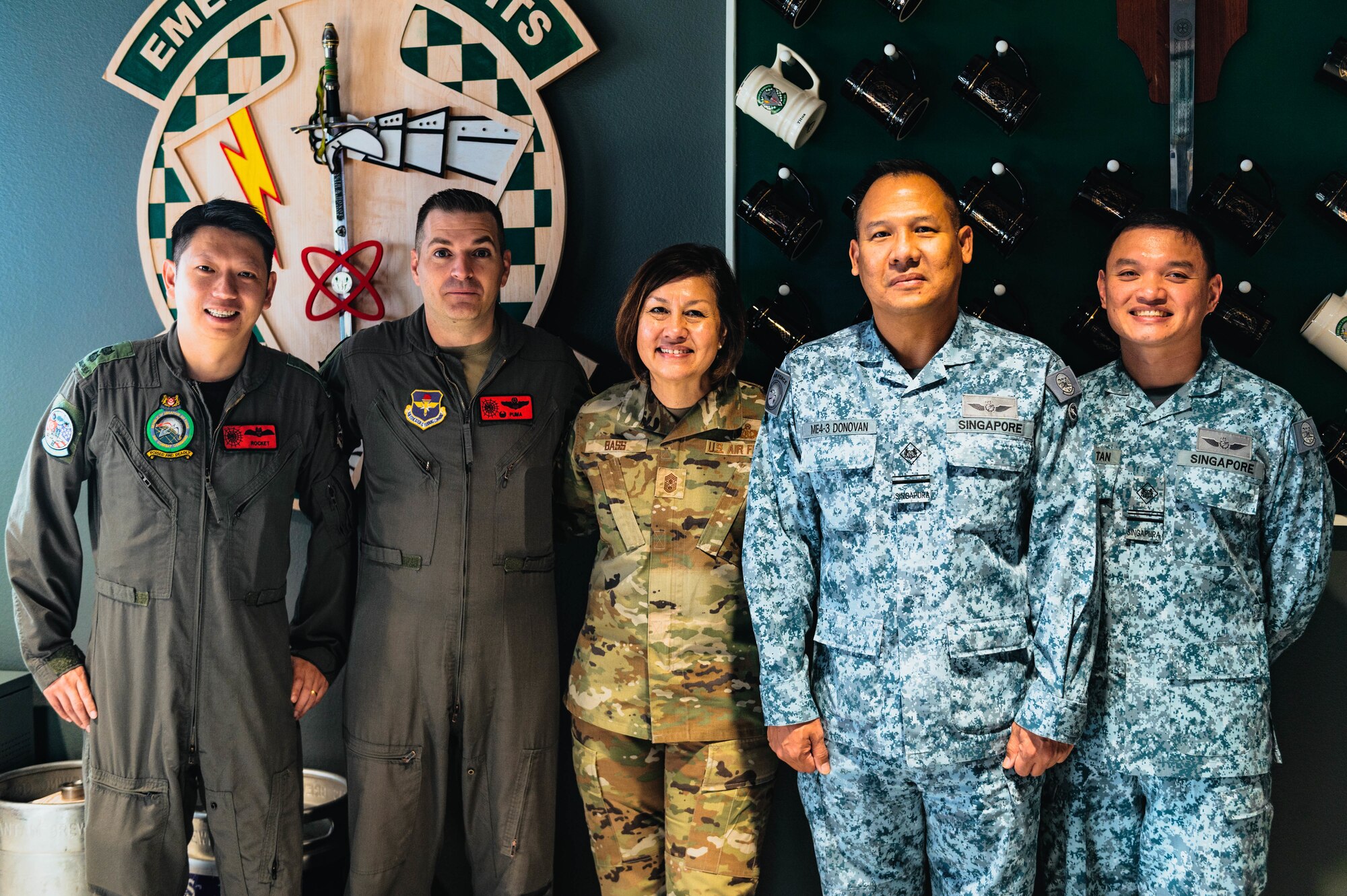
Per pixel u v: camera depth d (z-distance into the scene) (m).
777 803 2.45
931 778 1.76
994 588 1.75
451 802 2.46
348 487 2.21
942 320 1.81
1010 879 1.76
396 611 2.07
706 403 2.08
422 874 2.13
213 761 1.98
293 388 2.10
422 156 2.49
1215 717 1.84
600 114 2.49
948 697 1.72
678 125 2.46
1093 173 2.24
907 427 1.79
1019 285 2.34
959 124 2.34
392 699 2.06
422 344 2.14
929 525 1.75
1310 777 2.26
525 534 2.12
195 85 2.57
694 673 2.02
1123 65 2.28
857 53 2.37
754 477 1.93
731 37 2.39
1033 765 1.72
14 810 2.23
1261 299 2.22
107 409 2.00
